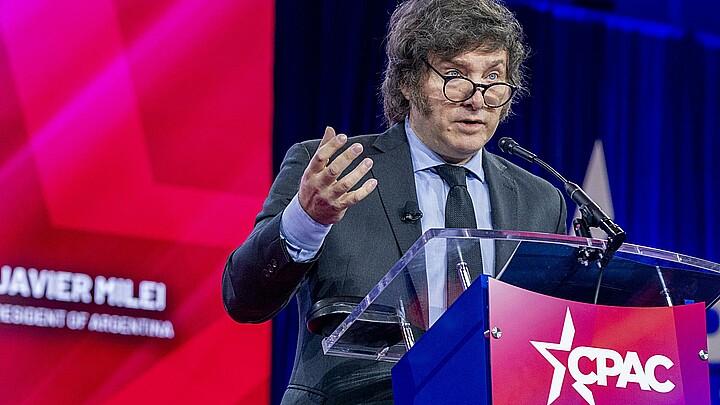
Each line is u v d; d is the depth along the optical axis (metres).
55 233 8.11
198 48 8.98
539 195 4.01
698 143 11.40
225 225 8.78
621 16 11.34
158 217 8.53
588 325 2.57
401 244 3.59
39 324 7.88
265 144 9.10
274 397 8.93
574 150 10.84
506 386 2.42
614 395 2.55
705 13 11.31
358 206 3.64
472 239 2.60
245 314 3.44
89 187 8.32
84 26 8.58
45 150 8.23
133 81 8.67
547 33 10.99
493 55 3.81
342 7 9.95
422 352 2.70
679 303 3.05
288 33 9.63
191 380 8.40
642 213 11.04
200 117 8.88
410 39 3.89
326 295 3.52
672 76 11.45
